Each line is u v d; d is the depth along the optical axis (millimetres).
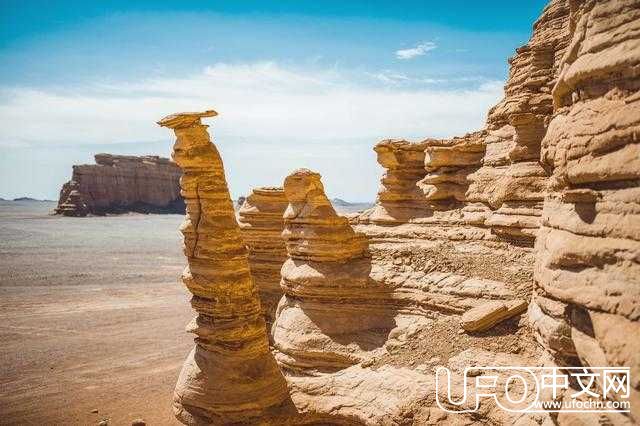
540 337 8844
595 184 7562
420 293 17203
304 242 19062
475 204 22156
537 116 18953
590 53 7551
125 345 27781
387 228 23469
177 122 13602
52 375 22844
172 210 147500
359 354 16531
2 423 17844
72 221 115250
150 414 18688
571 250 7676
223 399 13352
